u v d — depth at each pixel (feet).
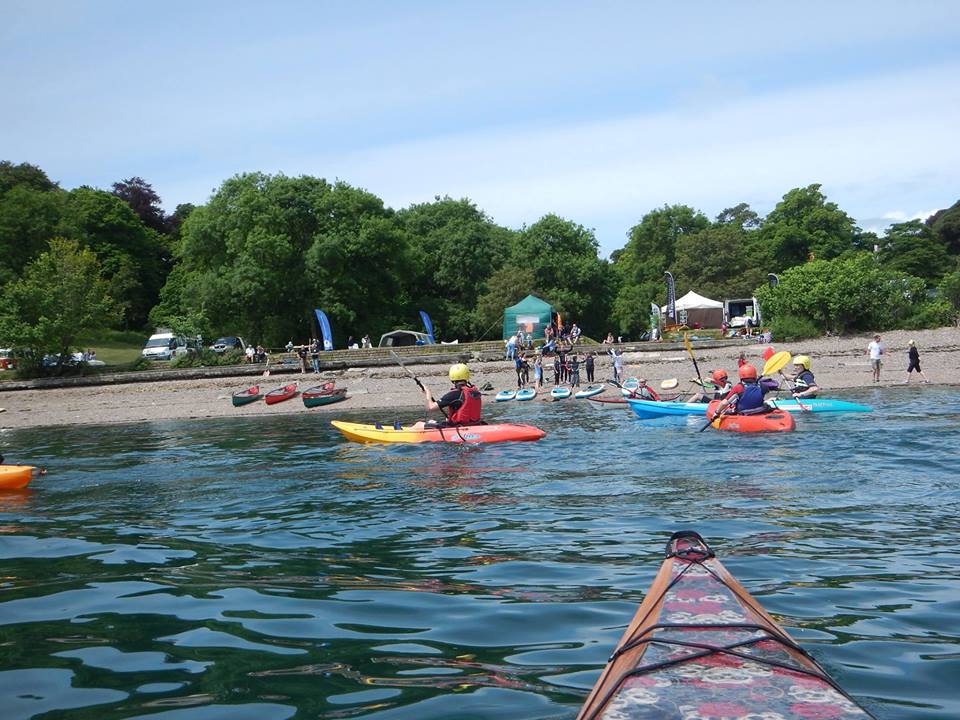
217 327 173.58
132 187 289.12
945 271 265.95
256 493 33.91
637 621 12.64
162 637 16.02
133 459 49.93
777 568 19.26
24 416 104.22
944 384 88.53
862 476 31.76
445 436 46.70
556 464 37.91
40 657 15.06
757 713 8.88
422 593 18.51
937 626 15.07
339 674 13.70
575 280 214.90
